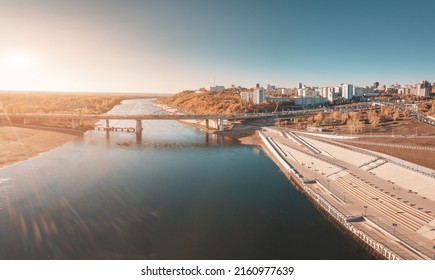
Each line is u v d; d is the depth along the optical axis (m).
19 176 116.50
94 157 150.88
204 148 178.50
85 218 82.38
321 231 77.00
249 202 94.88
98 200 94.62
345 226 78.06
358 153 127.75
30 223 78.94
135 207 89.88
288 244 70.88
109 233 74.69
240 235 74.81
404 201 83.31
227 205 92.38
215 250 68.25
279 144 168.88
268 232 76.38
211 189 106.06
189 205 91.94
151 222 80.75
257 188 107.56
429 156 113.81
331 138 170.75
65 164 135.50
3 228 76.25
